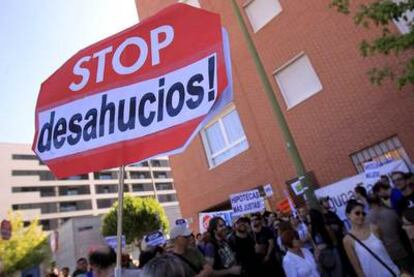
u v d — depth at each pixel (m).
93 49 2.83
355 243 4.03
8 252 36.47
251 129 13.34
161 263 2.27
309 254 4.67
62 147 2.58
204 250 6.09
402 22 9.58
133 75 2.55
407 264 5.05
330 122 11.15
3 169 59.53
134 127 2.38
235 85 13.96
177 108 2.30
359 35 10.62
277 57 12.65
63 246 46.38
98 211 64.25
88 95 2.65
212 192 14.68
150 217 36.22
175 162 16.48
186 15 2.56
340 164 10.85
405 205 6.11
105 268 3.25
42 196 61.25
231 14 14.25
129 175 68.25
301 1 12.12
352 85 10.70
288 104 12.32
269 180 12.66
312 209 5.91
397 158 9.81
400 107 9.73
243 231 6.25
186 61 2.41
